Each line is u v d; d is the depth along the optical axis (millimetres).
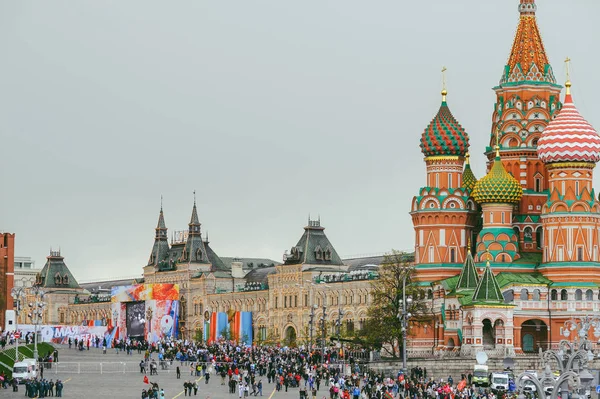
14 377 199875
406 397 192875
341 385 194000
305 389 184250
